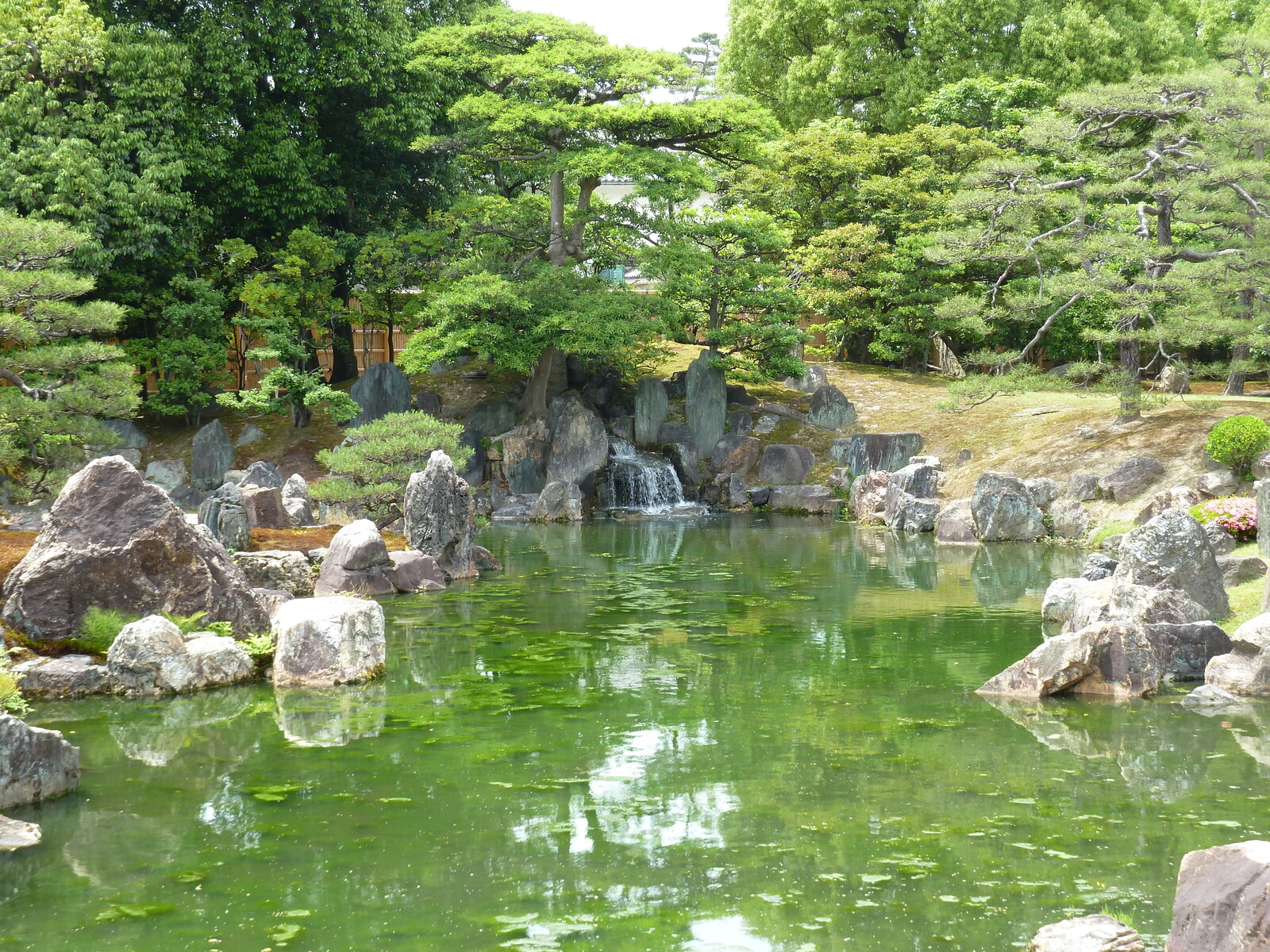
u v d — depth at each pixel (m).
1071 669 11.94
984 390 28.70
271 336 34.84
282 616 13.14
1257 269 25.48
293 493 25.03
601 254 38.12
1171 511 14.24
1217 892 5.40
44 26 30.45
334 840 7.94
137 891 7.07
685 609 17.62
